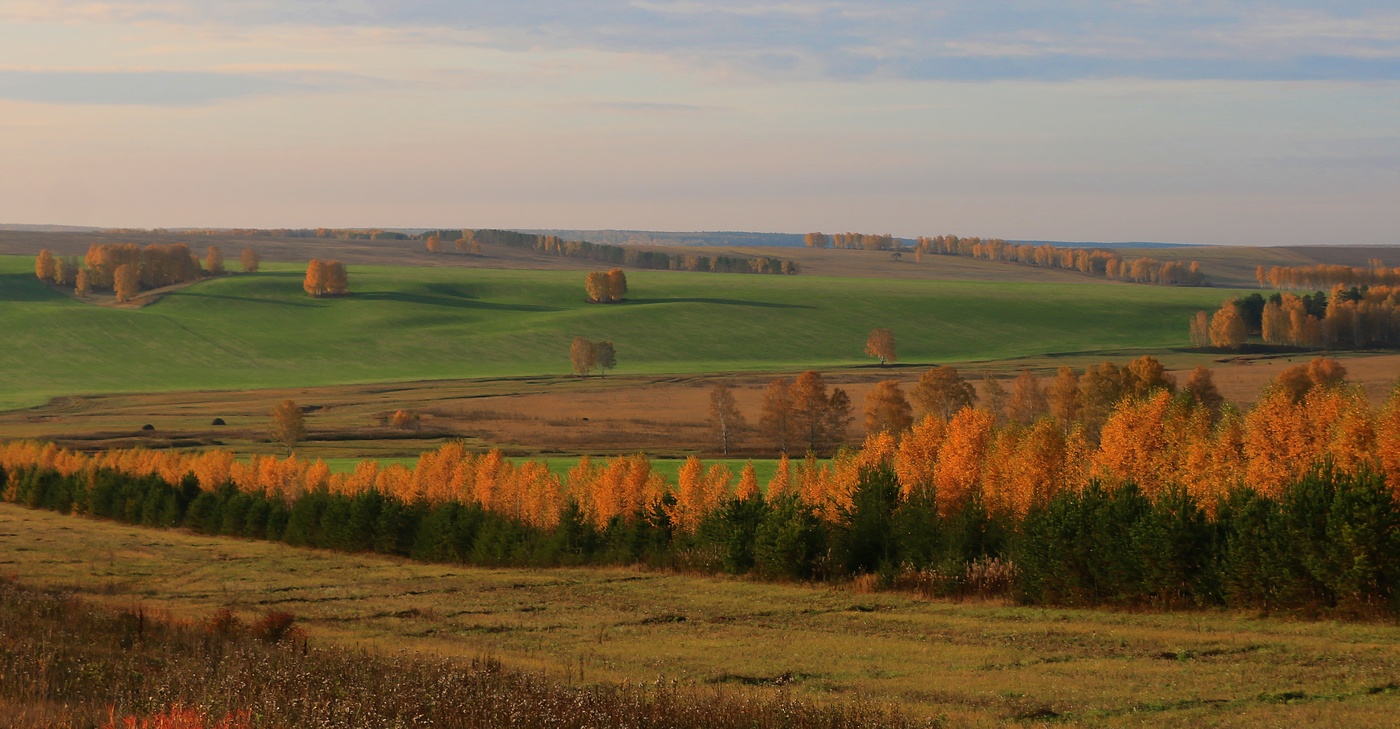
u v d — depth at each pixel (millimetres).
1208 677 28859
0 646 23859
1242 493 44781
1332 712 24062
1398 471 49500
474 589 56750
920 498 56781
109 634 28969
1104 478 62469
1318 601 39312
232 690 19469
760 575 57844
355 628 43219
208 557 73562
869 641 38094
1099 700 26547
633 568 64875
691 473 76938
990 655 34281
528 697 19688
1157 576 42812
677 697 21438
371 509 79375
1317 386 61094
